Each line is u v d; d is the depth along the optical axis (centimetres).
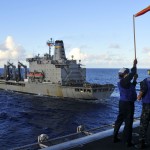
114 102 7612
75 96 7900
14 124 4522
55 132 3959
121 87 870
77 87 7725
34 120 4947
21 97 8675
